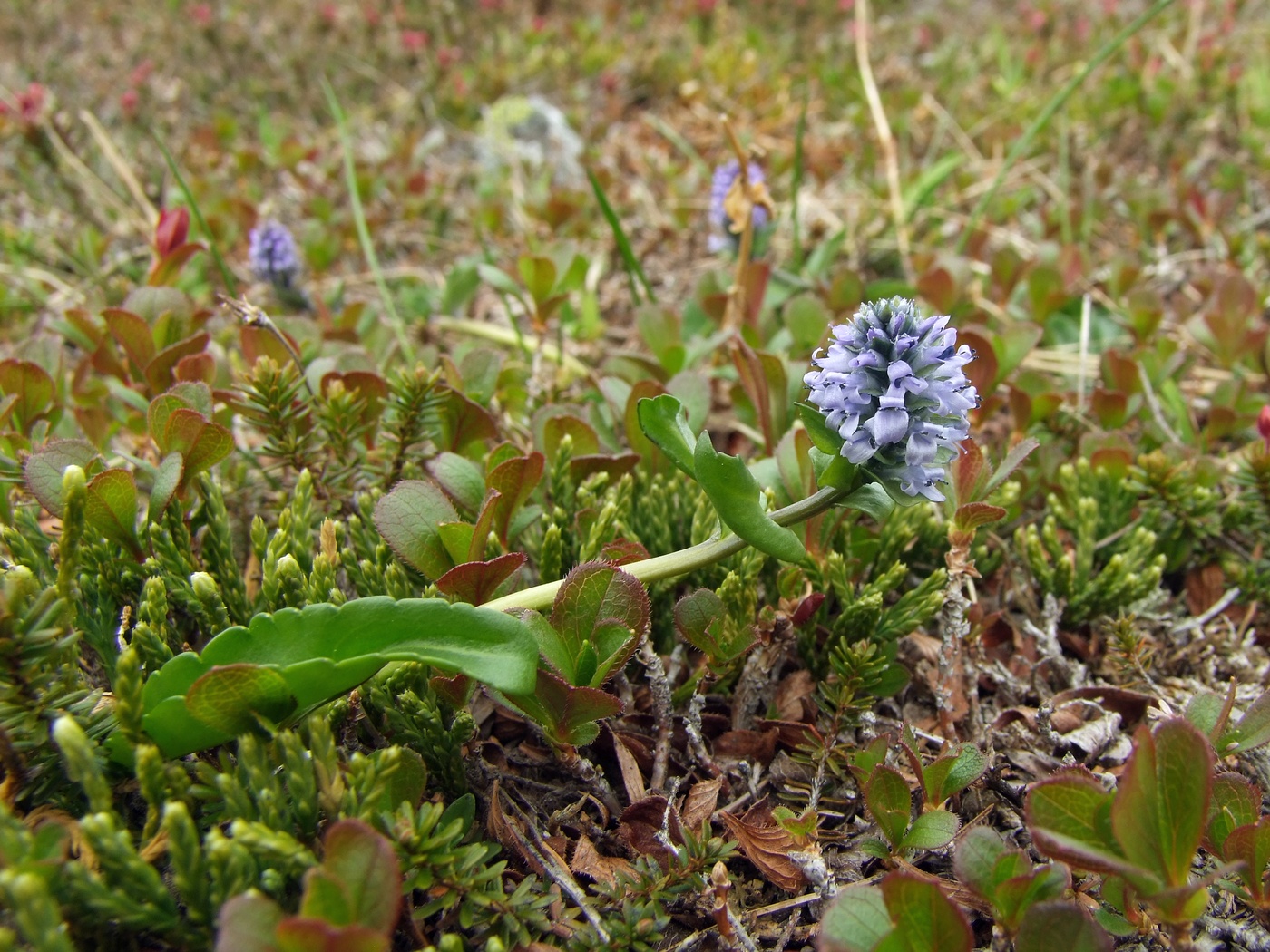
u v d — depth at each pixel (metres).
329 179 0.41
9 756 0.11
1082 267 0.31
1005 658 0.19
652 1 0.64
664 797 0.14
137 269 0.34
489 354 0.21
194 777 0.13
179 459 0.15
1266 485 0.19
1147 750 0.11
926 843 0.13
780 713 0.17
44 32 0.57
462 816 0.13
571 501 0.19
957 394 0.12
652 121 0.45
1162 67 0.53
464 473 0.16
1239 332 0.26
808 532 0.17
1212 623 0.20
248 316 0.20
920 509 0.19
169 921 0.11
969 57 0.57
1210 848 0.13
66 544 0.13
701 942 0.13
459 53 0.54
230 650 0.12
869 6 0.66
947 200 0.39
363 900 0.10
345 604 0.12
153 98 0.49
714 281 0.27
